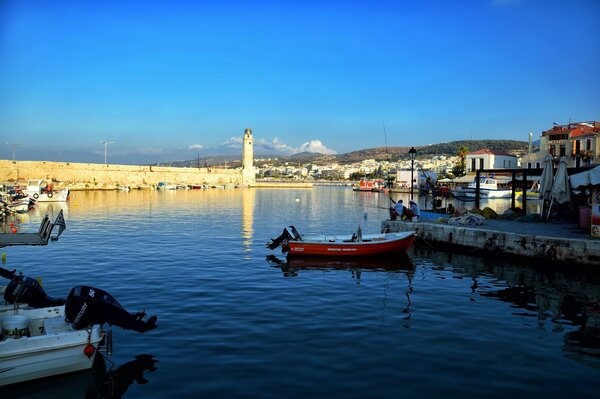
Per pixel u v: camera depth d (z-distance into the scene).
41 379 10.11
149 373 10.07
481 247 25.05
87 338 10.40
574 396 9.08
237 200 84.31
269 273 20.64
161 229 37.38
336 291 17.38
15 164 103.75
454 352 11.21
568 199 26.55
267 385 9.41
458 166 117.25
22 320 10.86
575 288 17.92
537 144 95.19
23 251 26.08
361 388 9.30
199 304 15.37
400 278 19.78
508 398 8.96
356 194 117.19
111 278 19.36
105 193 104.25
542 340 12.12
